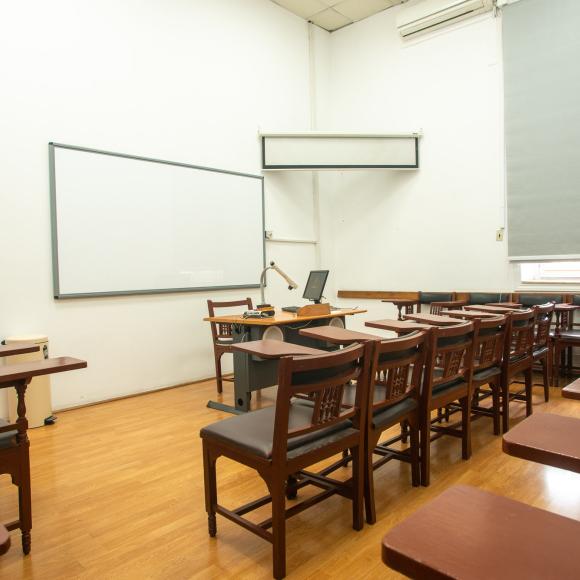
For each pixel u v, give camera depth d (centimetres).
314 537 174
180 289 437
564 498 201
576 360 430
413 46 525
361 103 573
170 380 430
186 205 442
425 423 210
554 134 432
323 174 589
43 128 350
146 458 257
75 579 153
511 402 350
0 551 73
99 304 382
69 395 362
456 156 498
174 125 434
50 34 354
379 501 200
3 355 219
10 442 162
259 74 511
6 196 332
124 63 397
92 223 376
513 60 452
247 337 345
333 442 164
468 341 229
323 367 149
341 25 584
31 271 344
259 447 151
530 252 450
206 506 176
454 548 63
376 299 566
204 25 457
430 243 520
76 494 214
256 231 509
